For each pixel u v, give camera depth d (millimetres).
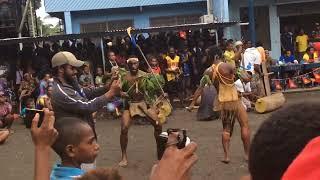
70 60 4703
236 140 8750
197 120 11344
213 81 7070
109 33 14648
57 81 4746
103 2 19703
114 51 15406
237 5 19094
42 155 2018
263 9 19344
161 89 7340
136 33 15109
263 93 12805
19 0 18125
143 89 7203
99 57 15594
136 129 10484
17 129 11805
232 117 7035
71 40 15984
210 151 8172
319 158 824
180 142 1482
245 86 12336
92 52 15609
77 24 20047
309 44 17562
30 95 13148
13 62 16375
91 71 15336
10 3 17641
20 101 13328
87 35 14664
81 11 19906
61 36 14625
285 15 19422
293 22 19531
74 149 2875
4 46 16422
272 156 907
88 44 15773
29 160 8516
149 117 7215
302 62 16312
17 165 8188
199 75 14977
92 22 20109
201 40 15828
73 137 2859
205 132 9891
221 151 8117
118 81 4785
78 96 4629
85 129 2895
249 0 16609
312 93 14953
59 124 2916
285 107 968
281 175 897
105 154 8438
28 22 20234
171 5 20078
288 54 17219
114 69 5227
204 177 6789
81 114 4641
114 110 12438
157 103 7402
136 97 7238
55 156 7555
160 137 1604
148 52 15492
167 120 11570
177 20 20250
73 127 2885
